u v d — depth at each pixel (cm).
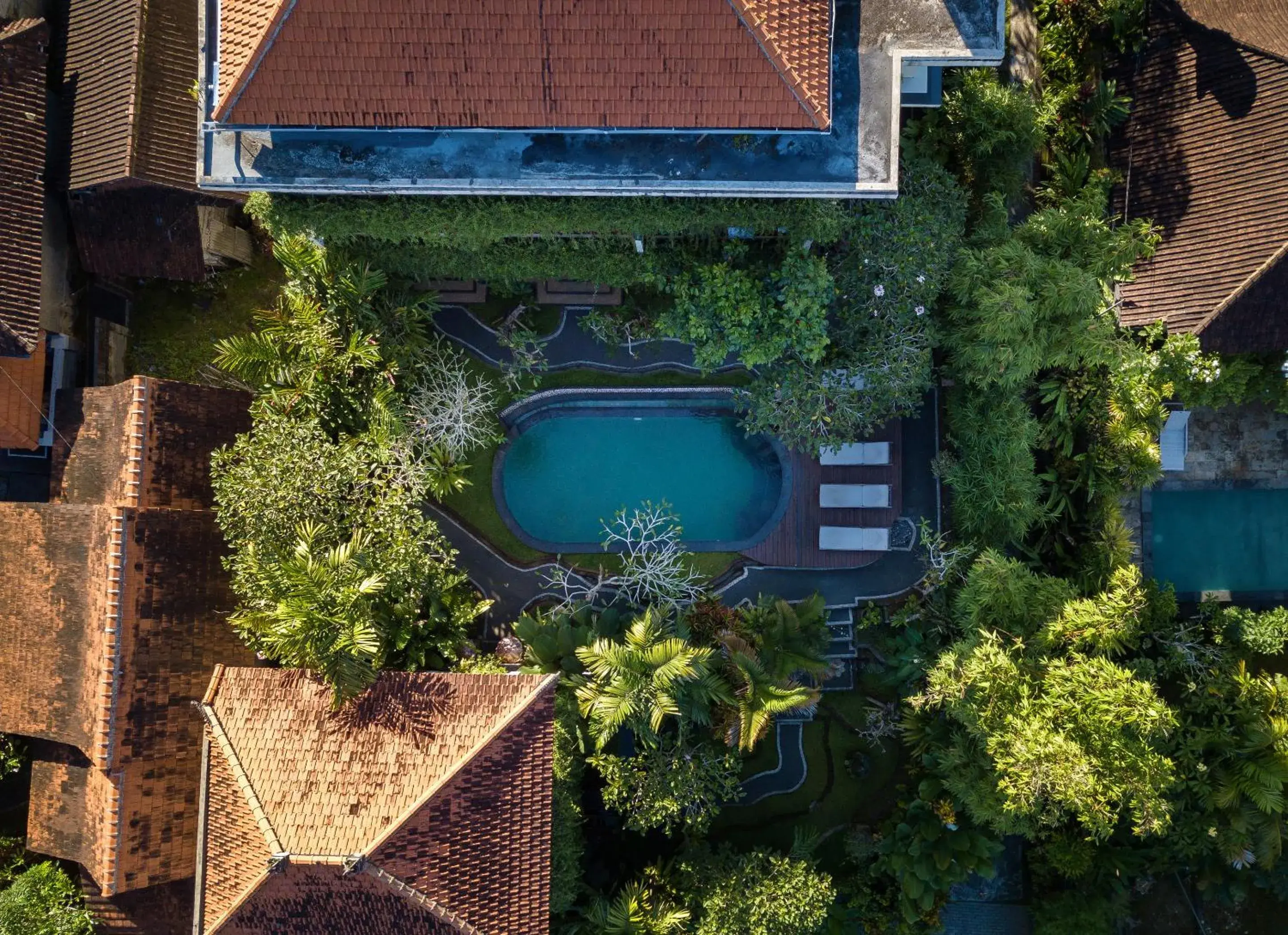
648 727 1991
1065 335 1994
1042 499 2320
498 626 2406
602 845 2328
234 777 1789
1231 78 2191
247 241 2388
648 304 2328
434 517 2406
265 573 1820
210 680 2067
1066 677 1908
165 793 2014
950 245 2023
